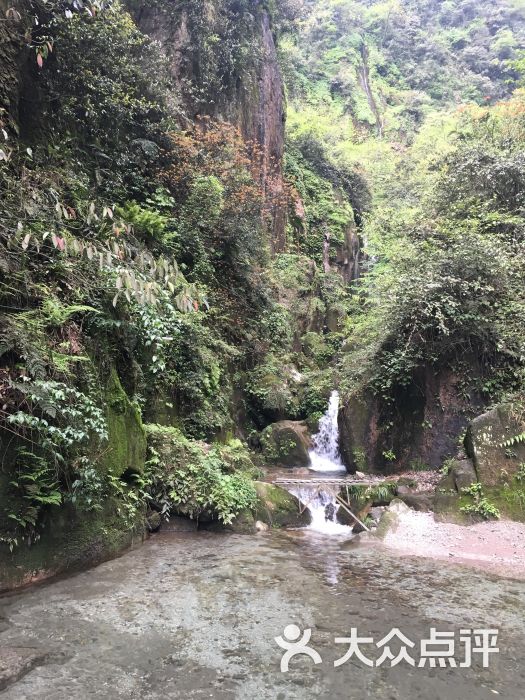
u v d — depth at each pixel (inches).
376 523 295.0
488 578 212.1
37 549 193.0
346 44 1876.2
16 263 204.7
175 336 358.0
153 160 433.7
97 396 230.7
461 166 456.8
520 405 301.1
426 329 375.2
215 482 293.0
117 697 120.1
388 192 975.6
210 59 587.2
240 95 653.9
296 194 856.3
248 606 177.9
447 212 464.4
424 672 137.2
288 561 234.1
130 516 245.9
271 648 147.9
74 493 198.4
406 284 370.9
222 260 502.0
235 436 467.8
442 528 271.9
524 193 428.8
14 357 189.0
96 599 178.4
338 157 1183.6
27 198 209.3
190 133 518.9
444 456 354.0
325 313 797.2
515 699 125.8
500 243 376.2
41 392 175.0
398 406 390.6
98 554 219.8
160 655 141.3
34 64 318.0
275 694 124.2
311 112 1294.3
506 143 510.9
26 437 186.2
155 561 225.5
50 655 138.2
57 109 344.2
